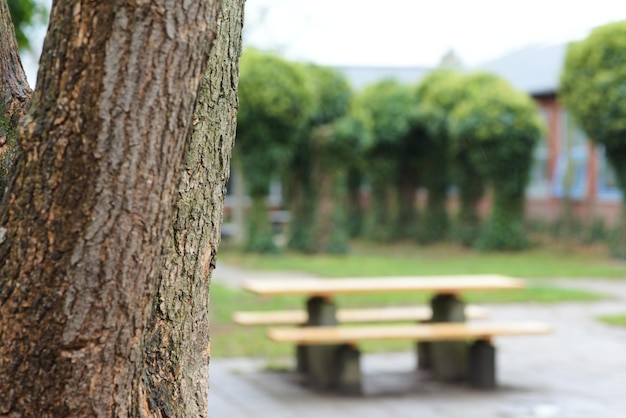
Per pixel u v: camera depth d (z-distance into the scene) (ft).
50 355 6.15
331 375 24.16
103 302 6.10
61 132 5.96
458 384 24.85
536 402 22.68
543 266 59.98
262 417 21.07
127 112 5.92
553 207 87.35
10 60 8.33
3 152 7.99
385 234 86.17
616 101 61.62
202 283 7.93
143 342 6.50
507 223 75.05
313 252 70.59
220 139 7.95
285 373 26.11
